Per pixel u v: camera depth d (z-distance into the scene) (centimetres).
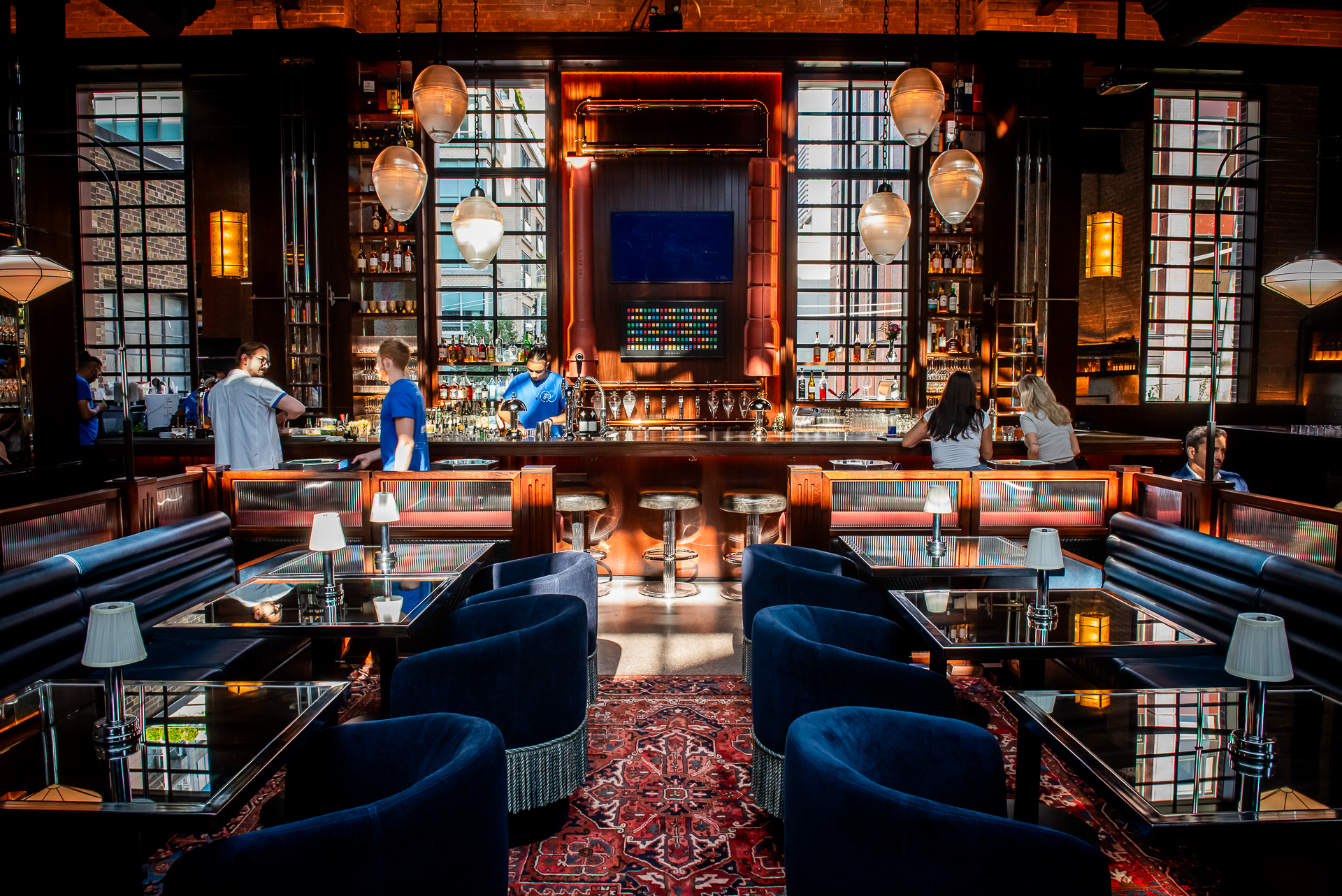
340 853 122
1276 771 156
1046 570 250
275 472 406
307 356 645
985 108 652
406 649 379
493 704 220
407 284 691
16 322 527
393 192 421
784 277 691
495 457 527
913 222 689
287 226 643
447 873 135
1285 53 682
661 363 707
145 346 757
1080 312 893
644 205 699
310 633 229
